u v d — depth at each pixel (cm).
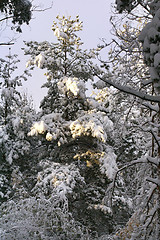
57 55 1245
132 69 621
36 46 1234
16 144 1366
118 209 1287
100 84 844
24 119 1339
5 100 1532
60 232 795
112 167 1132
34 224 742
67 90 1162
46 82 1337
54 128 1125
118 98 837
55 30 1195
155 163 626
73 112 1323
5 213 798
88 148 1208
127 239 700
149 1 449
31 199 848
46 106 1373
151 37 302
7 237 664
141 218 710
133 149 1266
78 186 1167
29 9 768
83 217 1265
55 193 992
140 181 798
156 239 639
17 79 1509
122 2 389
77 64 1283
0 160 1402
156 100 336
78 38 1251
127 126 776
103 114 1212
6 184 1405
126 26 620
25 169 1522
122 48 529
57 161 1289
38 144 1415
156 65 290
